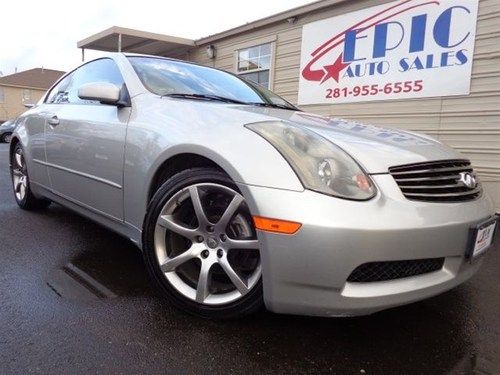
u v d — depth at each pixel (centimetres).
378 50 670
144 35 1008
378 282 178
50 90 392
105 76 299
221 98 286
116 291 233
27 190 390
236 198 188
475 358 185
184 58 1108
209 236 200
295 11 772
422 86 625
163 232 214
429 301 242
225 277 208
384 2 654
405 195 183
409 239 173
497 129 558
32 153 364
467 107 583
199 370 168
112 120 257
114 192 252
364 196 173
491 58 555
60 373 162
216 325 200
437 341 198
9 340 182
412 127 643
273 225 172
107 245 307
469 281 276
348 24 704
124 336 188
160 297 227
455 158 219
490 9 550
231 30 917
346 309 172
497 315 227
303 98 794
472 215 196
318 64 759
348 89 718
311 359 179
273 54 842
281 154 180
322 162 177
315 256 166
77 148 285
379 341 195
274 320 206
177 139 209
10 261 271
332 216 165
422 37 616
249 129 195
